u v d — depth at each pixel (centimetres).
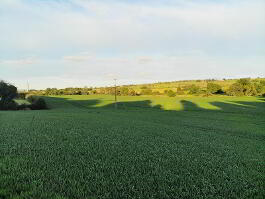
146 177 877
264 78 16888
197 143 1811
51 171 880
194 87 15075
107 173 910
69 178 816
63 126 2470
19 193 677
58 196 647
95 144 1520
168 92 14200
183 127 3080
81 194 680
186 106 8950
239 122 4297
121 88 16425
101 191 717
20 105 8556
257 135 2667
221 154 1425
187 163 1143
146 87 18212
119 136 1941
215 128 3209
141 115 5347
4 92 8606
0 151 1209
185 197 718
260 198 749
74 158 1105
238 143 1964
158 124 3312
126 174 905
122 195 690
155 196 709
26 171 862
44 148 1322
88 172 901
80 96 14475
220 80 19725
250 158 1351
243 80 14212
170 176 915
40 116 3875
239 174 998
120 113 5878
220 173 999
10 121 2916
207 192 768
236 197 736
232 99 11469
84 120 3309
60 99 12350
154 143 1694
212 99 11512
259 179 946
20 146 1355
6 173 843
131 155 1248
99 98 13012
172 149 1497
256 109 7762
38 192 671
